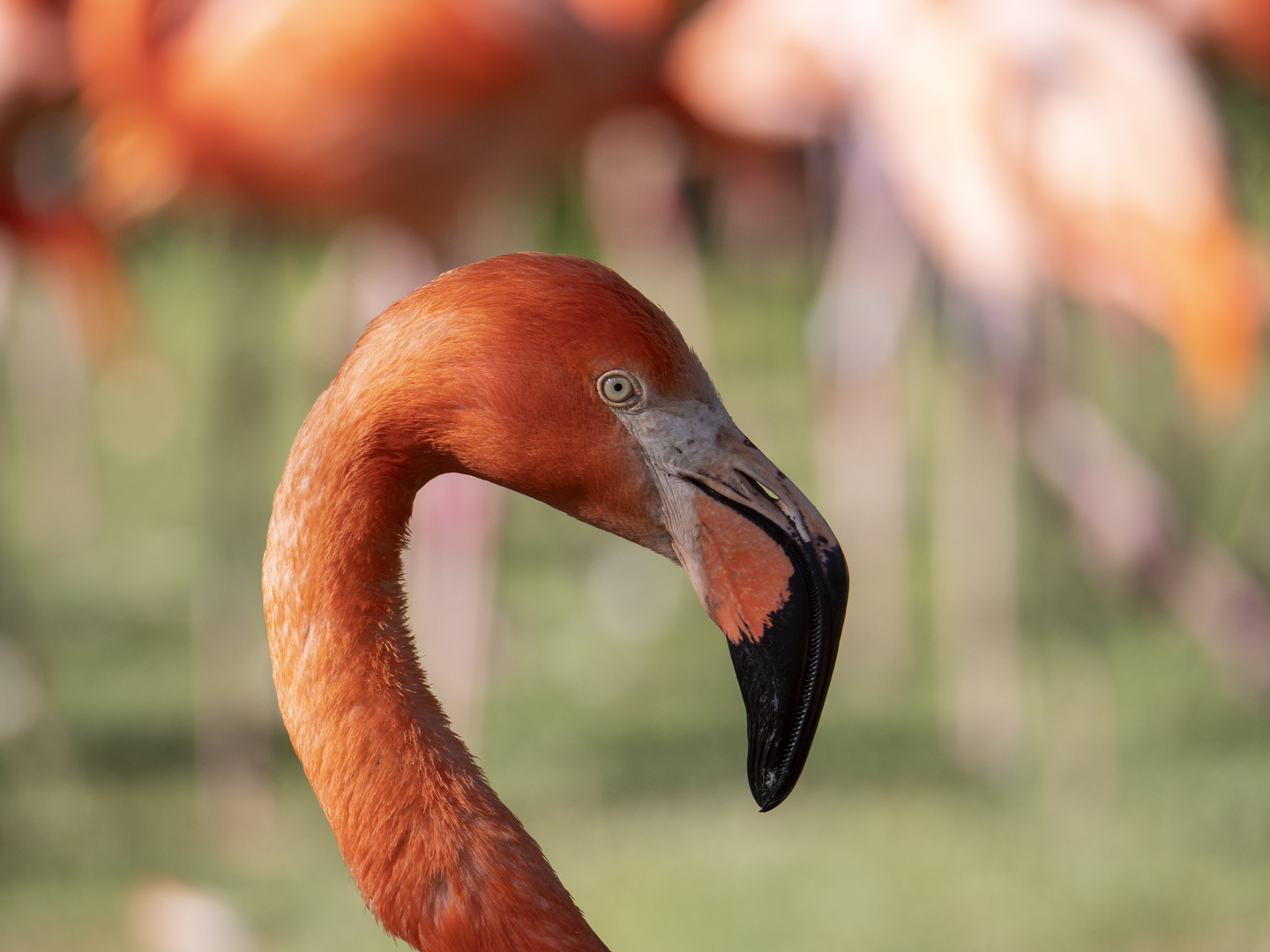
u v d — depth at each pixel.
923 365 14.81
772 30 10.37
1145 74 8.26
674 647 11.17
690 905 7.38
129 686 10.52
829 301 10.57
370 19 8.20
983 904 7.23
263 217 8.91
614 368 2.92
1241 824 7.89
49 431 14.77
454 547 9.33
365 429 2.97
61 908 7.49
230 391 10.04
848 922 7.10
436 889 3.02
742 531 2.99
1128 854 7.64
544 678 10.80
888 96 8.82
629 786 8.83
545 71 8.53
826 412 11.90
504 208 9.31
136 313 10.65
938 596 11.29
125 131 8.76
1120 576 8.77
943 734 9.42
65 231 9.41
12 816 8.54
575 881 7.73
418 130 8.38
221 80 8.25
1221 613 8.81
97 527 14.64
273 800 8.83
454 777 3.06
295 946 7.18
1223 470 11.72
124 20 8.27
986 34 8.48
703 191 21.05
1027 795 8.49
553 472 2.96
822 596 2.96
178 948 7.07
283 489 3.07
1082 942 6.90
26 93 8.70
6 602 9.66
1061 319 8.77
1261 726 8.98
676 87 12.09
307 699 3.04
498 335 2.91
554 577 12.72
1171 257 8.05
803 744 2.96
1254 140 12.55
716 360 19.12
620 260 16.47
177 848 8.21
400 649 3.08
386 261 9.19
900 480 10.89
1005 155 8.29
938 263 8.57
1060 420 8.59
